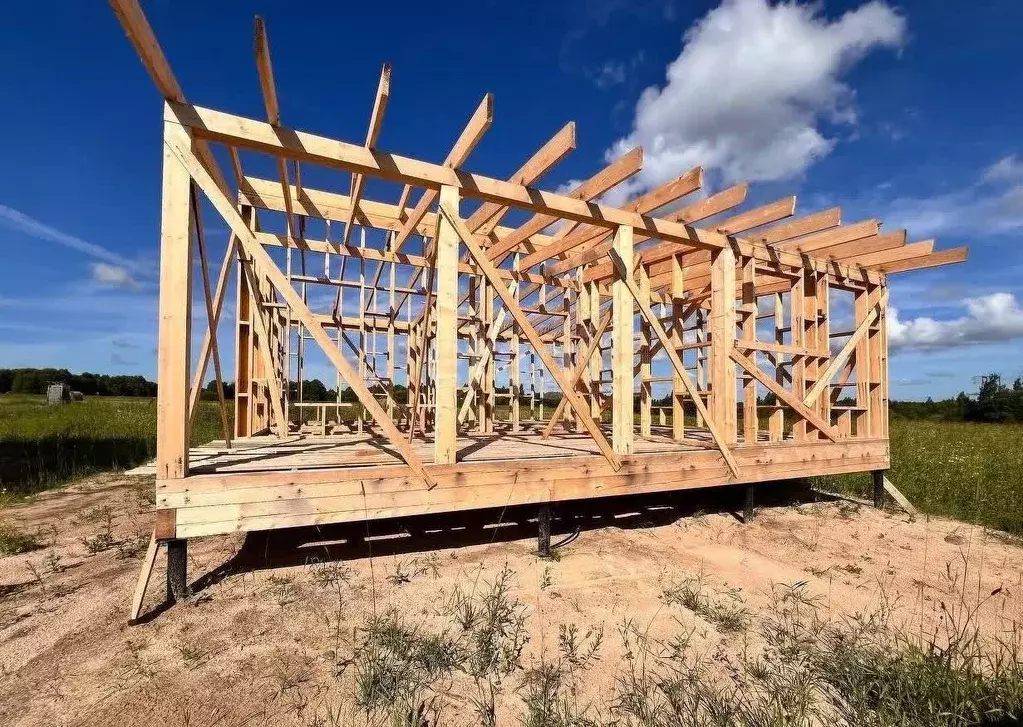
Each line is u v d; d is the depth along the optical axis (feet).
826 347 19.88
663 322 27.86
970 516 18.52
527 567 12.37
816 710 7.14
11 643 8.50
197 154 11.05
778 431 18.93
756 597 11.17
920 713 7.02
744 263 18.38
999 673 7.78
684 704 7.25
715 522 17.15
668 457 15.47
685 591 11.00
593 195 14.05
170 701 7.05
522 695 7.44
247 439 20.21
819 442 19.06
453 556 13.00
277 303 22.41
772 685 7.75
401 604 10.12
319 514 10.78
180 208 9.93
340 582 11.13
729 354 17.39
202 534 9.88
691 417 36.24
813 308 19.94
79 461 26.03
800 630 9.64
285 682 7.48
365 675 7.58
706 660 8.48
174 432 9.80
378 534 14.51
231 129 10.36
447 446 12.09
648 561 13.11
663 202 14.35
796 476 18.33
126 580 11.14
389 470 11.43
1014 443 39.19
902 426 63.46
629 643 8.93
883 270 21.12
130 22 7.88
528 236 19.39
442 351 12.19
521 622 9.40
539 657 8.41
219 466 11.63
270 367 19.47
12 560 12.42
